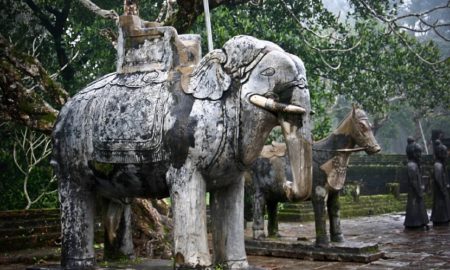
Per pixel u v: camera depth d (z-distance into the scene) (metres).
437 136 21.72
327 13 15.94
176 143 4.36
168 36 4.77
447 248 9.30
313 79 16.12
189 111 4.39
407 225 13.11
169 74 4.69
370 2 15.95
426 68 17.42
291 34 14.82
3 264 7.28
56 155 4.99
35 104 7.54
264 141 4.45
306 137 4.30
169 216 8.98
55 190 12.25
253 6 15.07
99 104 4.79
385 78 17.67
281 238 8.77
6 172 12.66
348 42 16.19
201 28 14.02
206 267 4.30
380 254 7.98
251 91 4.34
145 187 4.72
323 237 7.98
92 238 4.99
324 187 8.05
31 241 8.47
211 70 4.46
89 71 14.87
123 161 4.58
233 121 4.36
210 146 4.32
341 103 33.19
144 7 14.33
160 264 5.15
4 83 7.47
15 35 13.87
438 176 14.24
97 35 13.98
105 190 4.96
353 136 8.12
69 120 4.93
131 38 4.95
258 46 4.40
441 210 14.14
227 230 4.85
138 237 7.89
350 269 7.03
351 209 17.75
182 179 4.36
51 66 14.90
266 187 8.64
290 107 4.23
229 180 4.64
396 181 23.72
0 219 8.37
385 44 16.77
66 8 13.97
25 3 14.37
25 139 11.63
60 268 4.89
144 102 4.58
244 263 4.86
